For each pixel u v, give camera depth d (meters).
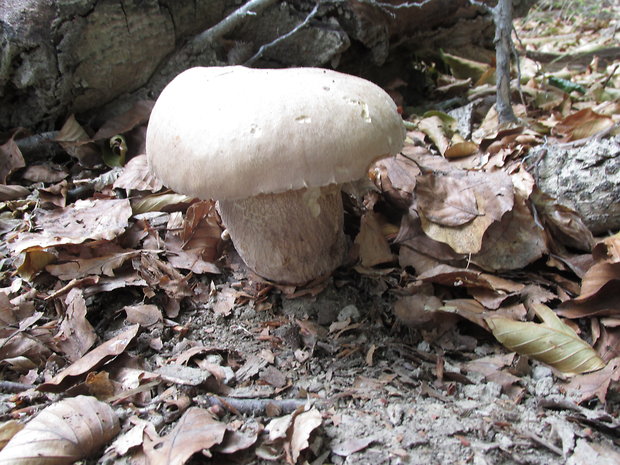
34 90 0.47
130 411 0.26
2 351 0.29
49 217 0.40
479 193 0.36
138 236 0.38
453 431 0.25
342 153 0.25
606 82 0.65
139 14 0.46
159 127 0.28
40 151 0.49
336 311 0.34
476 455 0.24
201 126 0.26
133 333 0.30
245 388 0.28
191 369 0.29
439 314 0.33
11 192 0.44
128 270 0.35
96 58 0.47
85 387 0.27
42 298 0.33
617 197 0.36
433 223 0.36
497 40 0.49
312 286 0.35
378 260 0.37
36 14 0.42
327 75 0.28
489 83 0.70
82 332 0.30
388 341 0.33
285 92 0.26
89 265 0.35
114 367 0.29
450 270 0.34
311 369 0.30
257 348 0.31
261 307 0.34
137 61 0.49
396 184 0.40
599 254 0.35
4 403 0.26
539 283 0.36
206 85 0.28
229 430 0.24
